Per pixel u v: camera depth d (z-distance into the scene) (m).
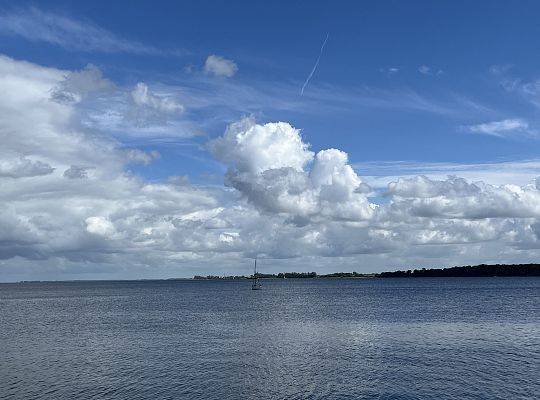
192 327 85.19
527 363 50.34
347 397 40.22
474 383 43.34
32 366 52.59
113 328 86.12
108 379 46.47
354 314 104.31
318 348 60.97
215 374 47.84
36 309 140.75
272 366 50.94
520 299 145.50
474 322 85.50
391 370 48.31
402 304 132.00
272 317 100.81
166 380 45.88
